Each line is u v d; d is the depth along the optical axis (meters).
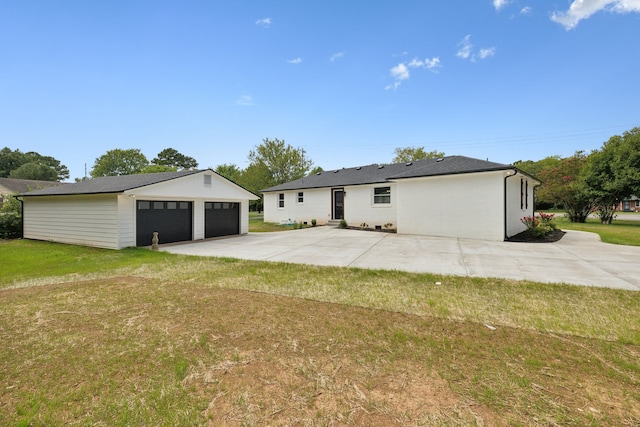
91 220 10.83
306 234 13.55
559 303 4.32
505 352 2.92
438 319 3.79
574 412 2.03
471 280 5.59
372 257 8.00
